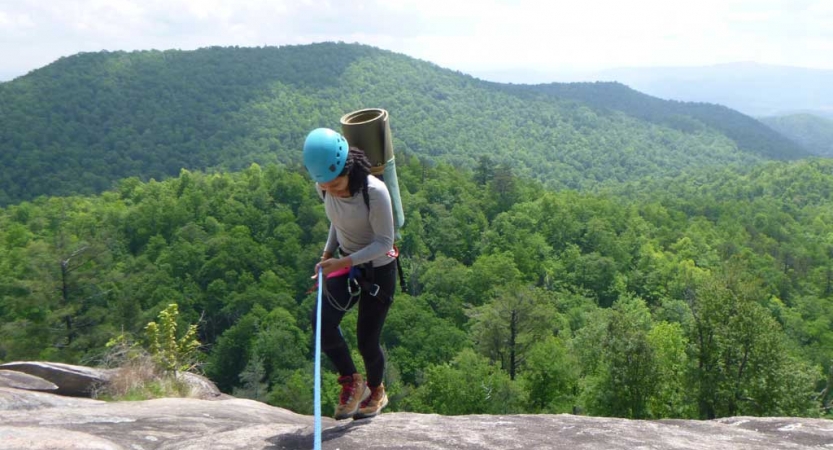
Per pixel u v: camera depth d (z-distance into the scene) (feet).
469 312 171.83
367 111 10.09
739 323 74.38
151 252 247.70
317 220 286.46
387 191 9.39
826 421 11.09
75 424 12.46
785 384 72.43
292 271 237.45
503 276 220.02
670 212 386.32
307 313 196.85
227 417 16.90
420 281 224.33
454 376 104.83
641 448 9.10
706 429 10.60
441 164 376.07
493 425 10.27
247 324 171.32
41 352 94.12
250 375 141.79
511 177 342.44
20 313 106.93
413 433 9.65
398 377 135.74
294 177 314.14
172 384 27.81
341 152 8.89
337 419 10.64
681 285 240.32
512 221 296.51
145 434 11.83
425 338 160.45
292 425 10.80
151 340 28.84
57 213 290.56
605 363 88.48
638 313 176.55
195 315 193.16
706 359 78.69
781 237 364.99
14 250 189.06
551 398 103.09
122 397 25.89
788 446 9.58
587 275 246.88
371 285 9.74
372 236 9.73
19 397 18.06
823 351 177.17
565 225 286.66
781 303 224.33
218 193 303.89
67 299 104.27
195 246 233.55
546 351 103.35
